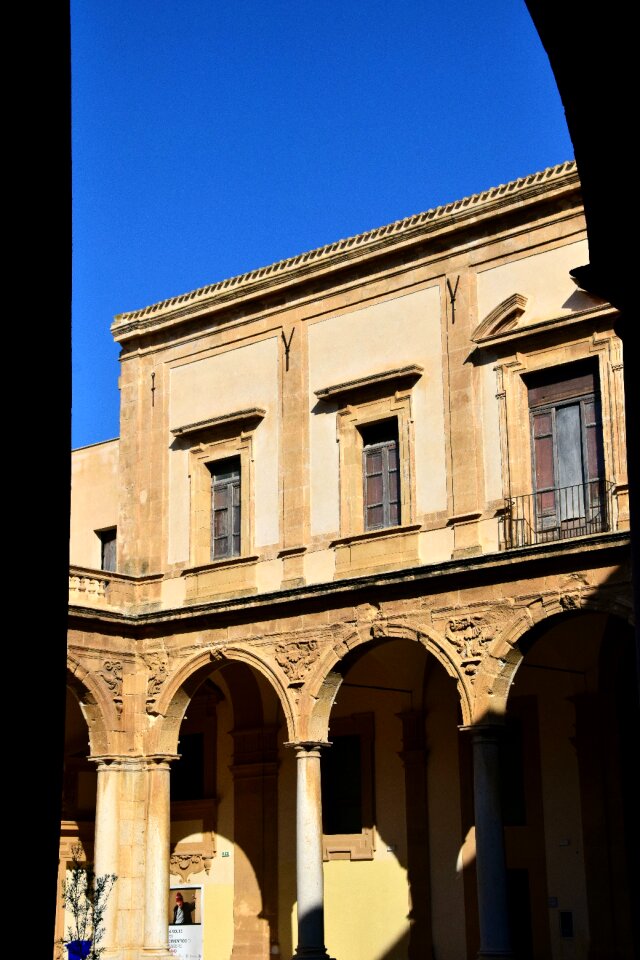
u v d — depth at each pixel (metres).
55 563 4.88
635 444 7.99
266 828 34.38
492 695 26.89
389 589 28.84
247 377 33.75
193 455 34.31
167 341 35.78
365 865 32.50
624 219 7.80
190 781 36.41
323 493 31.45
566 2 7.29
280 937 33.66
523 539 27.77
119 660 32.97
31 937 4.61
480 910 25.98
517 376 28.52
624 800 28.86
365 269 31.81
